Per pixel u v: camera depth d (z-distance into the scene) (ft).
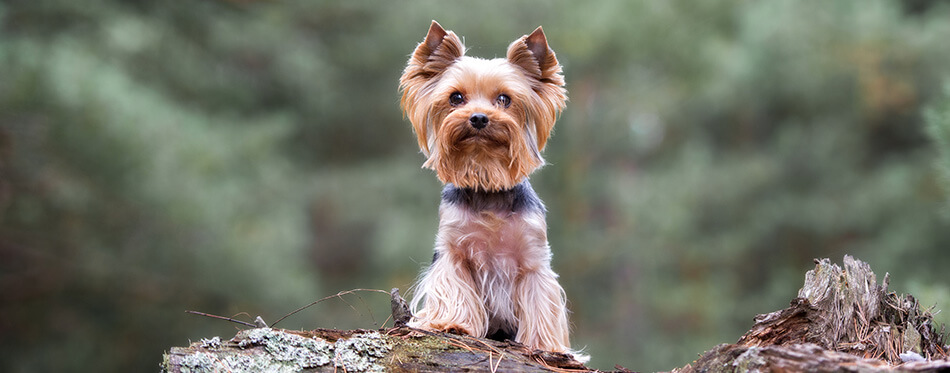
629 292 60.59
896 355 14.79
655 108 63.52
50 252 41.04
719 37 61.62
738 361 12.97
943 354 15.21
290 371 14.55
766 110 62.75
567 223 60.75
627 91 61.05
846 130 60.59
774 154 60.70
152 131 38.75
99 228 39.78
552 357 15.40
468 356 15.07
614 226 63.93
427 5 54.80
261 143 47.73
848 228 58.80
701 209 59.47
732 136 64.64
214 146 42.04
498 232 19.12
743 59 60.80
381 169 61.72
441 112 19.43
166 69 49.24
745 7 63.41
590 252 59.67
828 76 59.98
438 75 19.90
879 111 60.44
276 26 52.65
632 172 66.39
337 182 60.80
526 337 19.07
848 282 15.65
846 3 63.21
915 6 71.36
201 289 41.52
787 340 15.01
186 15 47.19
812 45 60.34
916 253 55.01
